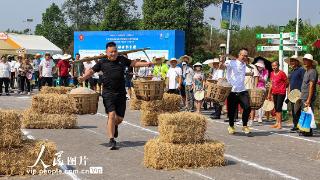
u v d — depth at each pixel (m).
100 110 16.80
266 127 13.16
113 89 9.15
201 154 7.65
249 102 11.38
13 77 26.94
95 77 21.30
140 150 9.09
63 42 75.38
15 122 6.96
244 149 9.48
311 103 11.48
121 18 52.44
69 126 12.05
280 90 12.88
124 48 28.59
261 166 7.86
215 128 12.68
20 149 6.97
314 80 11.34
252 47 43.59
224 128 12.71
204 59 44.12
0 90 23.48
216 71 15.40
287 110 15.42
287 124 13.95
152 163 7.54
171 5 42.81
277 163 8.13
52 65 21.66
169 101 12.94
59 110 12.03
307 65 11.53
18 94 24.14
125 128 12.30
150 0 43.41
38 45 42.03
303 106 11.49
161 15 42.38
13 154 6.93
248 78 14.23
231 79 11.34
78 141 10.04
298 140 10.83
